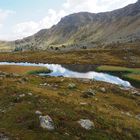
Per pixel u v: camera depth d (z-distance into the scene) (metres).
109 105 43.72
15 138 23.91
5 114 28.44
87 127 27.41
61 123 26.98
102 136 26.73
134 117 38.91
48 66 129.38
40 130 25.45
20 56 180.88
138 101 52.19
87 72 106.25
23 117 27.25
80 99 41.22
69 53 184.00
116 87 62.25
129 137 28.53
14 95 34.00
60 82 60.09
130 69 110.06
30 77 61.91
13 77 56.12
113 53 175.00
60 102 32.91
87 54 174.62
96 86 59.50
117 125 30.27
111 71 107.06
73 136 25.50
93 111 32.94
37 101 31.64
